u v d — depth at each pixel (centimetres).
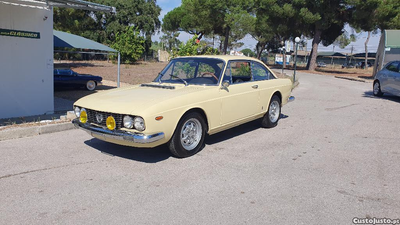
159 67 3284
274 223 336
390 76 1243
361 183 440
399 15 3106
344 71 3969
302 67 5000
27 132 657
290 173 475
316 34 3869
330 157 549
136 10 4753
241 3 3578
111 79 1923
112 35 4647
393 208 371
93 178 451
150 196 396
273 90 721
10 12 784
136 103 484
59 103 1080
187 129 529
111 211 359
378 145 623
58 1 738
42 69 862
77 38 1151
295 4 3334
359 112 970
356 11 3108
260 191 412
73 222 336
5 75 795
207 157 541
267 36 4319
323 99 1255
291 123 809
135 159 529
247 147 601
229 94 592
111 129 479
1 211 359
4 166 493
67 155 546
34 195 398
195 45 1588
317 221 341
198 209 365
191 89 559
